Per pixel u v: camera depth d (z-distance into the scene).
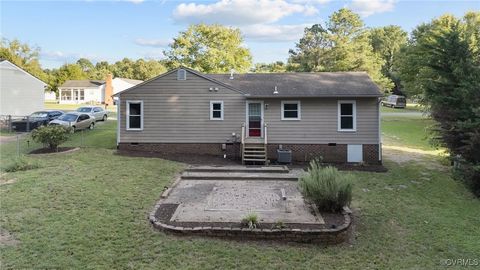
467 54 15.30
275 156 19.17
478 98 13.70
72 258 6.86
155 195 11.16
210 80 19.22
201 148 19.52
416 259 7.55
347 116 18.92
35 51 62.53
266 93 18.88
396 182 14.38
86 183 12.16
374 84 19.78
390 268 7.06
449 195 12.84
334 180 9.83
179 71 19.33
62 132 18.73
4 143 21.64
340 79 20.94
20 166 14.14
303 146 19.09
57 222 8.59
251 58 51.50
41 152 18.06
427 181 14.70
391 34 72.69
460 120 14.45
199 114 19.42
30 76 34.91
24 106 34.56
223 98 19.30
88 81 76.12
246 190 12.23
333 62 47.25
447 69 15.52
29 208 9.52
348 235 8.62
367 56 48.22
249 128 19.44
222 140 19.44
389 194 12.54
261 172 15.34
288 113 19.17
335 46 47.84
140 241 7.75
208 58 44.88
